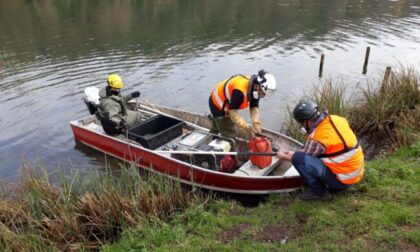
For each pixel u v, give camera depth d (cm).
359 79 962
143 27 1594
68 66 1112
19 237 410
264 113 810
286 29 1512
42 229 445
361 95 838
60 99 890
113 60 1158
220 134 610
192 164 561
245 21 1681
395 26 1488
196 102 867
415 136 585
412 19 1602
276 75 1012
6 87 965
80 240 439
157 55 1205
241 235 398
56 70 1079
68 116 812
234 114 551
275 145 605
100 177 534
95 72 1053
